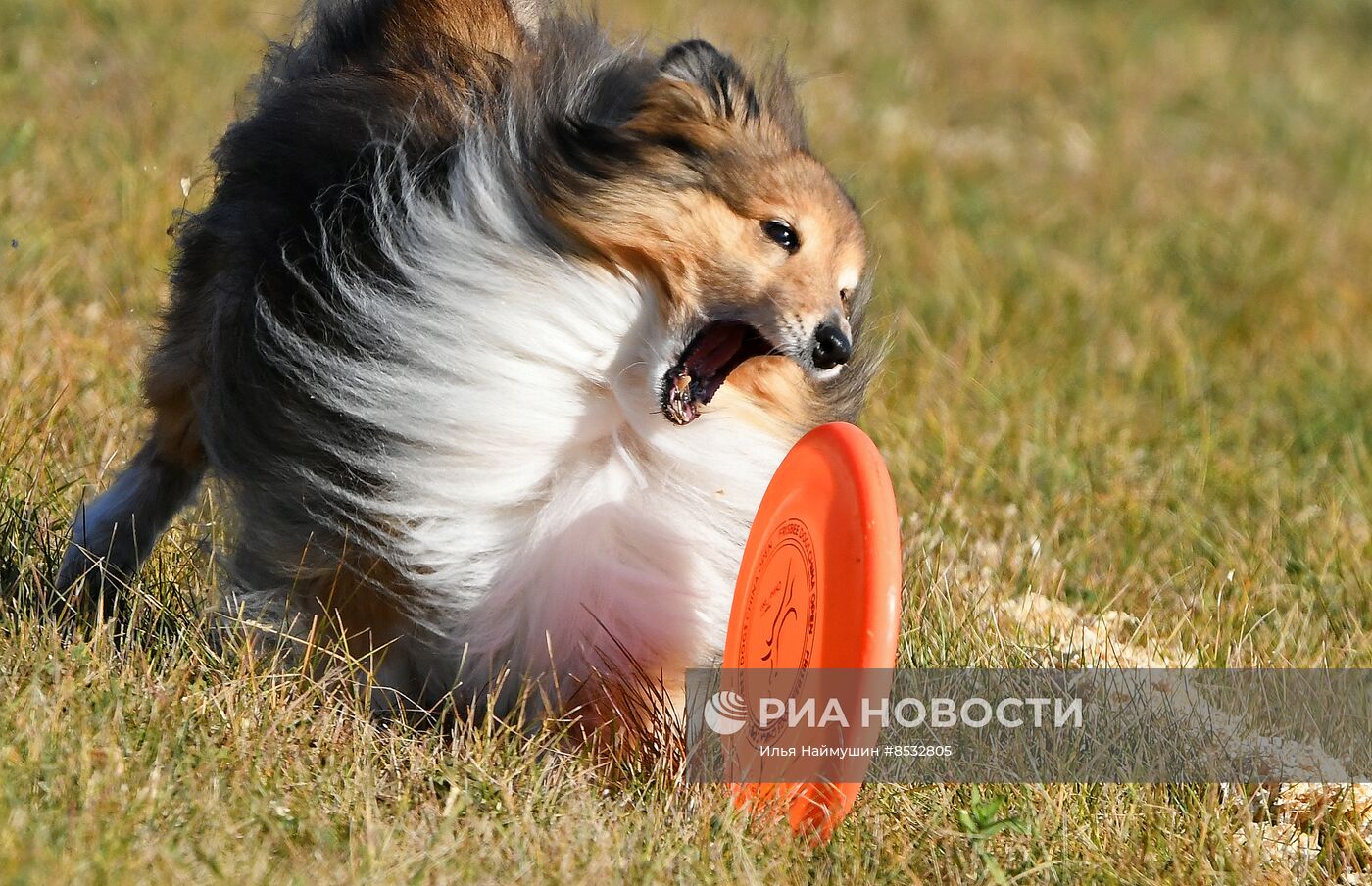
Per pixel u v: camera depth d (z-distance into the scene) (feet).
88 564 47.52
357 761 38.50
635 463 42.91
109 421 56.70
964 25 155.53
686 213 41.11
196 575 47.34
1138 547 62.23
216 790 35.76
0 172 78.74
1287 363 87.15
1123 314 92.38
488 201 40.88
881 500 38.58
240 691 40.34
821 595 39.47
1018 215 109.70
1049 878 38.58
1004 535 61.26
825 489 40.34
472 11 45.78
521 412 40.98
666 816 39.37
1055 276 96.43
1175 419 76.38
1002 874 37.04
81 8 108.68
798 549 41.11
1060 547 61.41
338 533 41.73
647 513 43.11
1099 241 106.22
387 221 41.42
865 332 48.55
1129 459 70.54
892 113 128.57
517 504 42.01
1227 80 154.20
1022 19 162.50
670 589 43.55
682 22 130.31
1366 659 52.31
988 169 119.55
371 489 41.22
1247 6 183.73
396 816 36.96
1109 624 54.60
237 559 43.70
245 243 43.55
